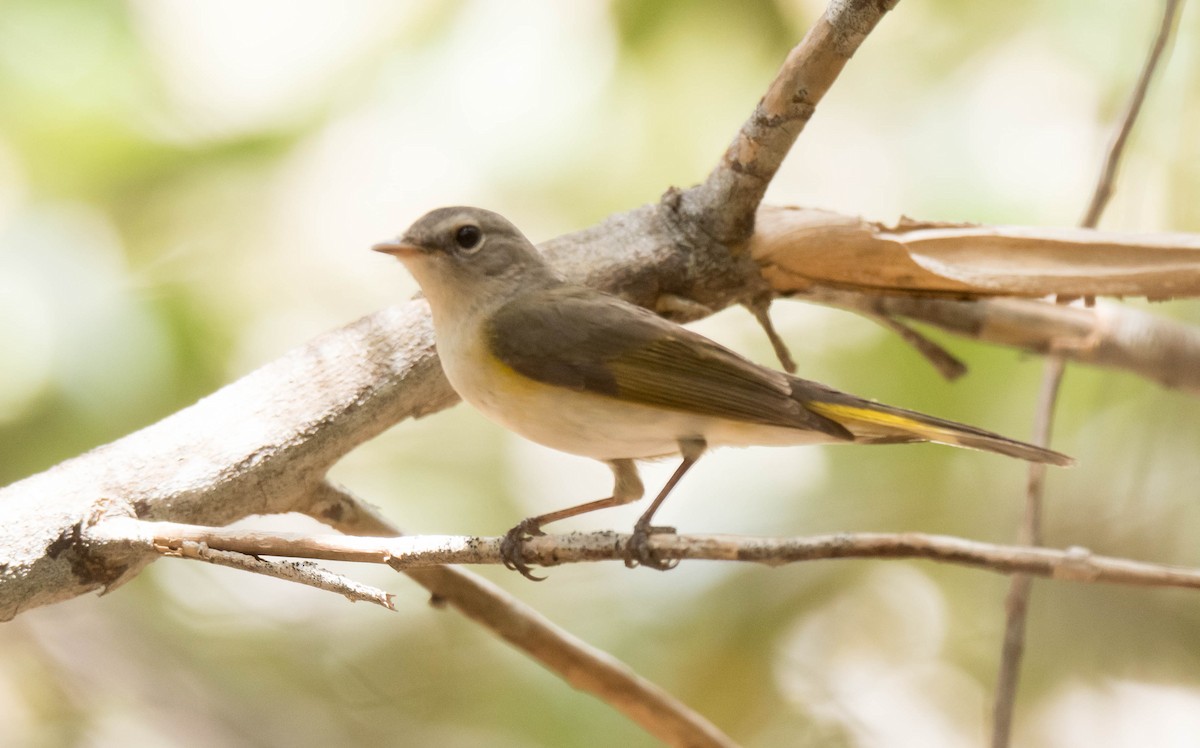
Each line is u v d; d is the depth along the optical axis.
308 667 11.89
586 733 11.20
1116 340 8.95
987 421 11.48
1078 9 11.01
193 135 11.45
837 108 12.16
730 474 12.02
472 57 11.82
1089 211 7.48
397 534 6.69
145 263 11.25
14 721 10.47
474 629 12.16
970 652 11.88
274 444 5.92
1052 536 11.53
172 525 5.27
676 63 11.61
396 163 12.05
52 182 11.10
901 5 11.89
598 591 11.66
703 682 11.38
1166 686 11.51
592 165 11.92
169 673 11.08
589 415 6.51
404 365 6.43
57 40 11.21
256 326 11.67
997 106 11.51
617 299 6.72
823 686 11.73
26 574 5.30
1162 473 11.45
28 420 10.34
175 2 11.66
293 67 11.80
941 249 7.15
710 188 7.00
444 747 11.48
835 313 11.84
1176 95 10.57
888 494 11.67
